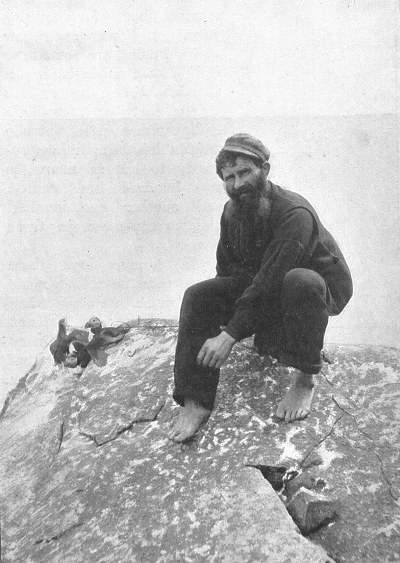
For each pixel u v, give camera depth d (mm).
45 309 5418
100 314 5422
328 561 2129
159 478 2566
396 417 2838
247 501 2359
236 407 2805
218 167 2732
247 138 2676
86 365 3631
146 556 2273
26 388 3857
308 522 2352
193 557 2225
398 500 2432
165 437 2768
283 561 2145
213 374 2727
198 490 2463
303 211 2691
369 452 2602
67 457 2887
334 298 2795
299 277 2572
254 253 2791
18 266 5453
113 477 2650
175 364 2736
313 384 2812
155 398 3016
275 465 2508
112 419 2992
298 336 2611
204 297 2768
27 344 5375
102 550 2354
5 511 2760
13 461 3096
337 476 2492
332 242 2871
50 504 2660
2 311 5422
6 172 5332
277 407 2777
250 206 2693
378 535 2320
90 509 2549
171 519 2377
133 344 3535
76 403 3250
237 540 2236
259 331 2912
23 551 2486
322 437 2643
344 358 3275
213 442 2660
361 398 2996
